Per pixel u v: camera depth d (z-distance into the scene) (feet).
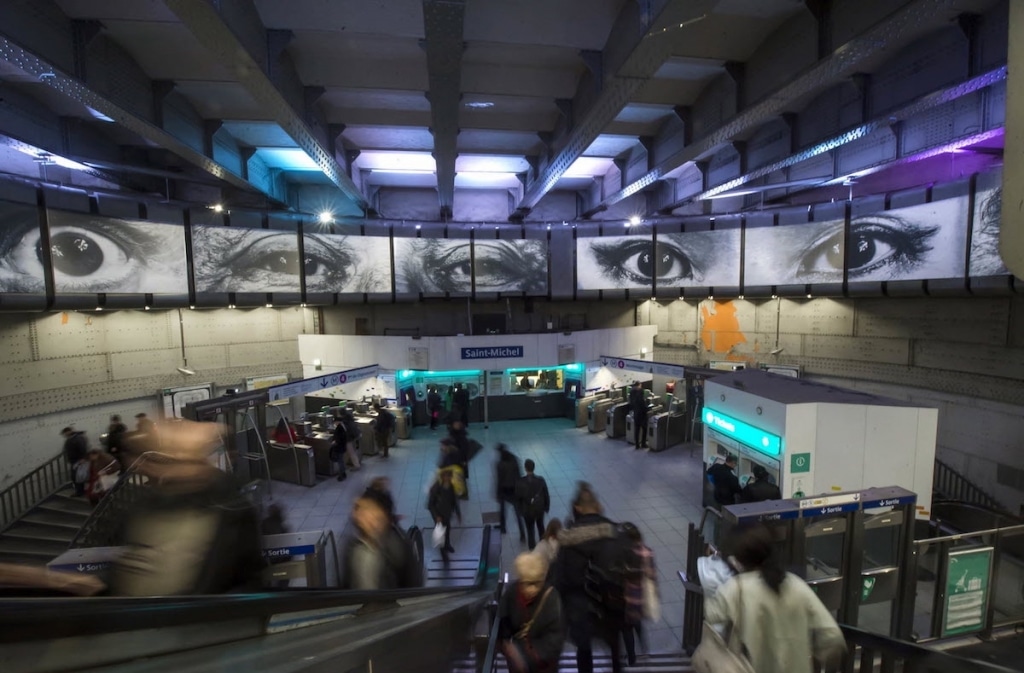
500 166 43.50
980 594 18.20
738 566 9.75
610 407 52.65
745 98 23.18
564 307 63.72
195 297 41.63
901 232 39.86
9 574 4.17
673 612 22.09
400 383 53.57
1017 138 4.37
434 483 27.55
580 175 48.47
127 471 26.07
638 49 16.34
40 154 26.55
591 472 40.86
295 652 5.23
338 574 21.72
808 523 16.98
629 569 14.70
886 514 17.66
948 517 32.81
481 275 52.60
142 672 3.81
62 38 17.37
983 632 18.26
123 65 20.99
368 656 6.08
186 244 41.09
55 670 3.12
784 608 8.56
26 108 25.14
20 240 31.58
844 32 16.48
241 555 7.97
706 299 56.85
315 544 18.69
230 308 50.47
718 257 50.14
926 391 42.16
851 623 17.31
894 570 17.84
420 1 17.83
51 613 3.02
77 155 28.35
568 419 59.21
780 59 20.25
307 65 23.30
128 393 42.73
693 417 46.98
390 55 22.81
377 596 8.11
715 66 23.94
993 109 23.88
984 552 18.13
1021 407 36.14
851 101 25.21
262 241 44.93
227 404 34.06
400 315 59.82
